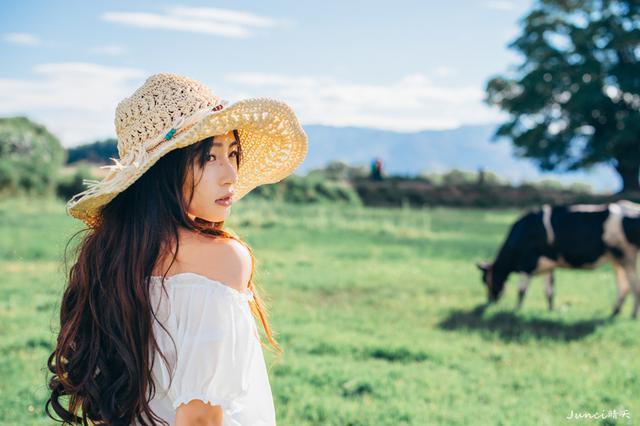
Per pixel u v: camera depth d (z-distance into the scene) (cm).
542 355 704
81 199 184
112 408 176
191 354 164
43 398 509
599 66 4266
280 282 1108
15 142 3525
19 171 2834
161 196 182
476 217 3005
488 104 4600
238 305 171
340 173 5175
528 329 833
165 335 174
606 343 760
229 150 192
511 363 670
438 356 680
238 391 167
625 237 924
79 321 187
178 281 172
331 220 2209
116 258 180
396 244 1742
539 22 4472
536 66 4450
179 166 182
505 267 991
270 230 1970
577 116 4388
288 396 531
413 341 747
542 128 4469
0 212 2208
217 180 183
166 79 190
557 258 966
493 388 578
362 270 1277
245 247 186
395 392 557
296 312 881
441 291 1088
